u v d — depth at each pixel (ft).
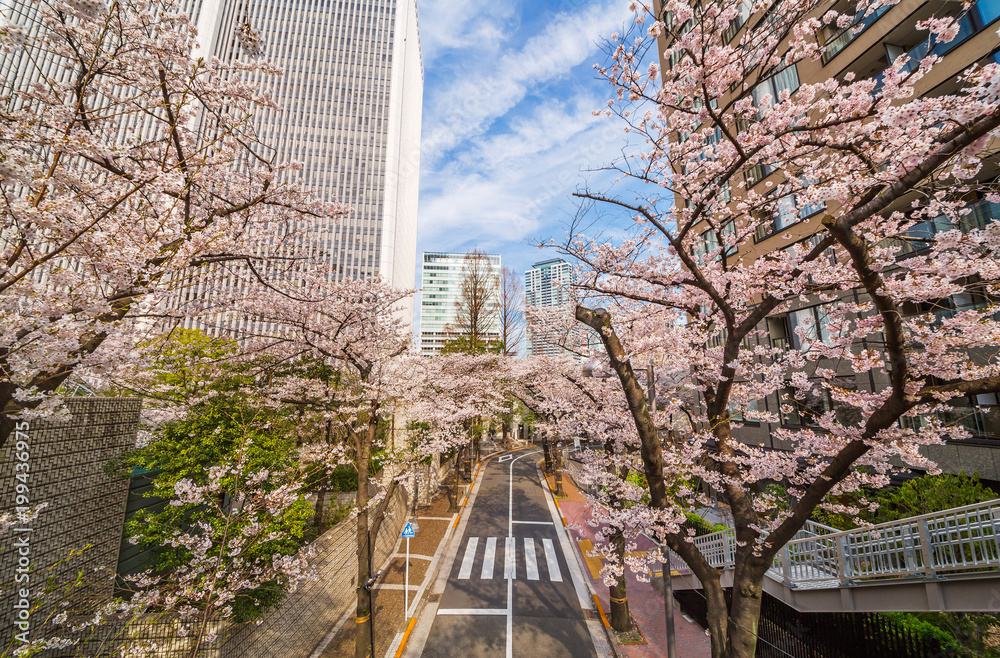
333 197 22.90
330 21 157.28
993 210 24.54
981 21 28.30
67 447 20.24
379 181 144.15
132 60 16.74
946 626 22.21
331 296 31.17
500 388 74.02
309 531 38.22
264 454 25.41
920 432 13.03
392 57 157.38
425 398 53.83
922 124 12.87
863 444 13.19
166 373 29.73
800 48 15.65
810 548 25.59
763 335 46.91
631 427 29.63
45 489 18.99
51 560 19.03
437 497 73.20
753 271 18.52
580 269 24.76
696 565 16.19
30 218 12.06
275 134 143.64
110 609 17.93
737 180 20.75
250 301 28.45
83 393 29.09
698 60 15.03
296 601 28.71
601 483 29.99
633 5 14.92
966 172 13.74
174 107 18.34
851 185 15.65
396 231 146.30
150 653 20.38
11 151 11.93
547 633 32.91
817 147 16.92
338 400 39.27
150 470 25.94
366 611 28.12
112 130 19.51
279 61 150.61
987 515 21.97
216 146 19.51
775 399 46.52
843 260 17.70
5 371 12.30
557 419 49.08
